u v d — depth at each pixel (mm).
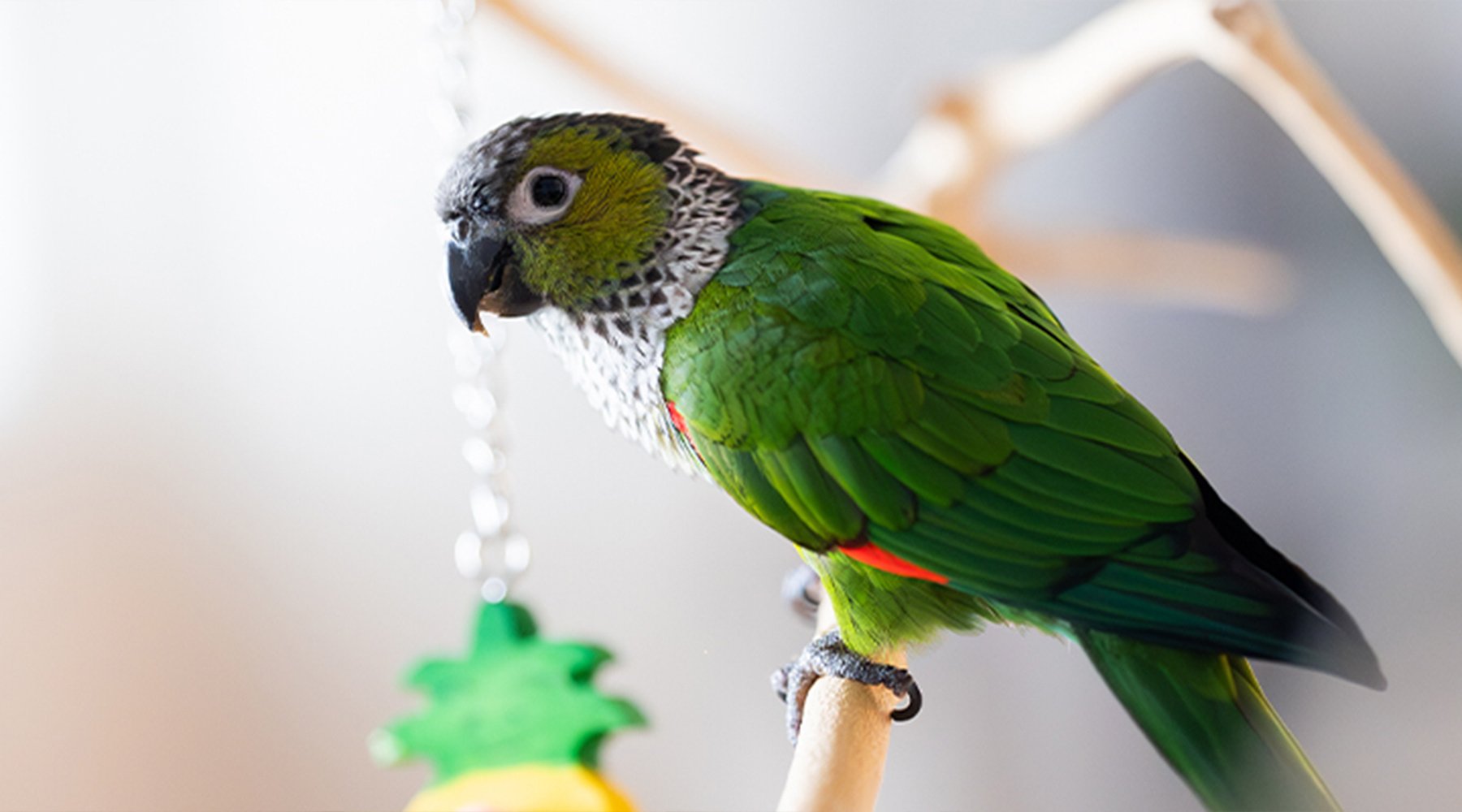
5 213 3182
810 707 1661
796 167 2605
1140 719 1501
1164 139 3537
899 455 1562
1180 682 1489
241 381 3279
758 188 1781
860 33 3438
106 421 3244
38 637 3213
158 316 3250
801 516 1620
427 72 3217
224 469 3287
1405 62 3445
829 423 1575
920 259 1657
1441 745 3469
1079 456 1546
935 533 1567
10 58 3152
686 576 3422
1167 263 2924
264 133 3238
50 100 3178
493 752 1431
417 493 3322
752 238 1694
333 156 3248
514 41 2438
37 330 3209
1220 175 3531
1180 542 1514
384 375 3301
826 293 1606
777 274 1641
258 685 3305
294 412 3299
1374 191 2119
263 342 3279
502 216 1717
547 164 1705
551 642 1512
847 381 1572
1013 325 1609
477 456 1763
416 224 3262
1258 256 3010
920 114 2814
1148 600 1490
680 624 3416
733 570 3420
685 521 3408
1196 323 3598
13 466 3199
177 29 3199
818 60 3443
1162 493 1535
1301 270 3545
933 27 3424
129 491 3252
